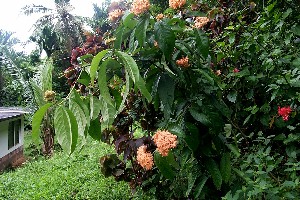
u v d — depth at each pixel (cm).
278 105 201
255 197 144
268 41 204
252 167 170
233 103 223
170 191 241
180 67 150
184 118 149
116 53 115
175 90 155
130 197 370
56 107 113
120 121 262
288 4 195
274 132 210
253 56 213
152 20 145
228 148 163
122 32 150
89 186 442
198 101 149
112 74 141
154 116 249
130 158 266
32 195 449
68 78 213
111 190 409
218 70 220
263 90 214
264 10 206
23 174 596
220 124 146
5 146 820
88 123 126
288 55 188
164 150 131
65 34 1359
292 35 192
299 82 169
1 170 777
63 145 106
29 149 1009
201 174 154
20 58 1451
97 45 266
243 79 216
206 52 150
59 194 432
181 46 151
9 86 1330
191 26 174
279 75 180
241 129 219
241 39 220
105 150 657
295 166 152
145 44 147
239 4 250
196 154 150
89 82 140
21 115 880
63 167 593
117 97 154
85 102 139
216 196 169
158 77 148
